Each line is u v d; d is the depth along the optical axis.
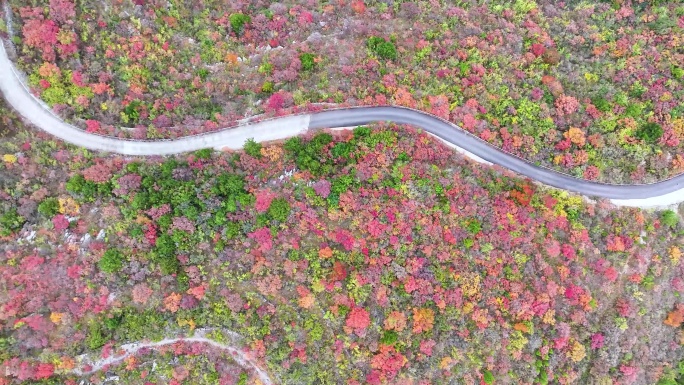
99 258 56.09
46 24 59.84
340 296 58.31
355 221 59.62
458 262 60.84
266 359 58.38
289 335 58.28
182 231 57.59
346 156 62.94
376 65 67.88
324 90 66.88
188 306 56.88
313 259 59.12
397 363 58.62
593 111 68.12
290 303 58.91
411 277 59.56
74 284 55.56
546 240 63.69
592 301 63.66
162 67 66.56
